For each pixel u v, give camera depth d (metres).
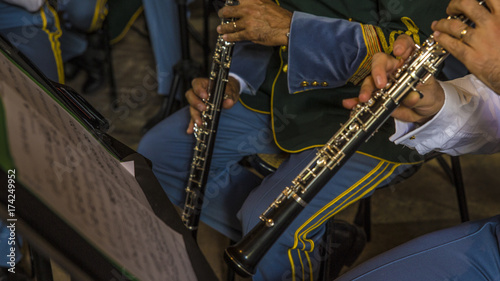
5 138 0.44
